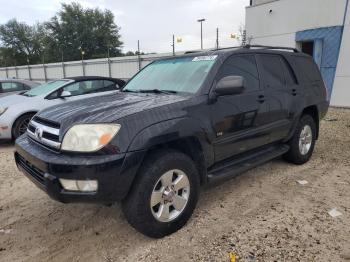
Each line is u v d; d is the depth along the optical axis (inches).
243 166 154.2
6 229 135.6
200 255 112.9
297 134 195.9
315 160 215.6
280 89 177.3
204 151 134.9
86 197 108.1
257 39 561.6
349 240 118.9
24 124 281.4
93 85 323.9
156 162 117.3
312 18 467.5
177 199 125.5
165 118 120.6
